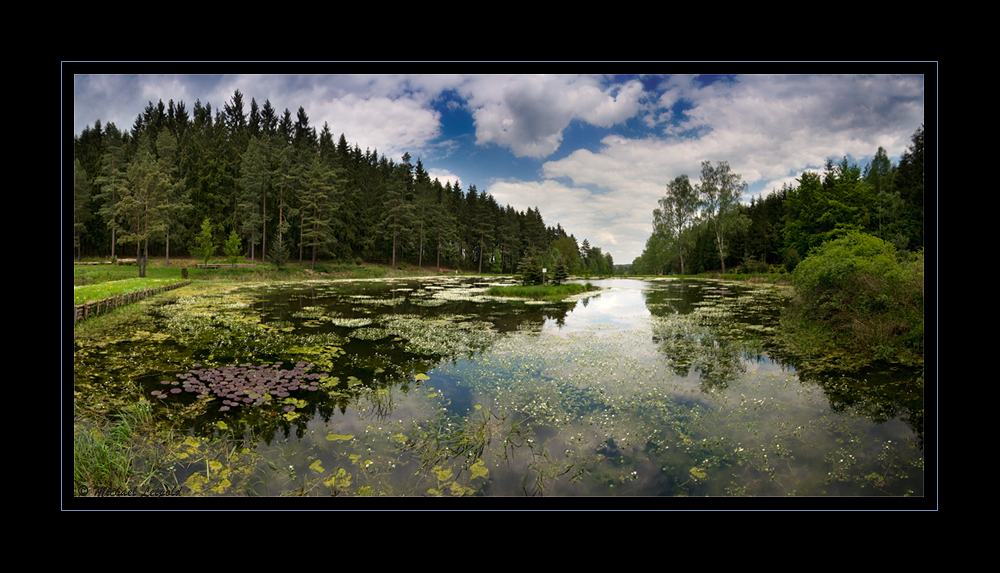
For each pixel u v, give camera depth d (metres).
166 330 10.93
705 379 7.38
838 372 7.64
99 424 5.13
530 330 12.02
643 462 4.52
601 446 4.89
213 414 5.65
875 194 27.02
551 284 26.70
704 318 13.96
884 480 4.10
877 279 9.29
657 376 7.56
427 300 19.72
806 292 11.20
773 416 5.74
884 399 6.31
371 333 11.29
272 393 6.46
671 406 6.12
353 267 42.94
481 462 4.48
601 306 17.61
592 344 10.16
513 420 5.61
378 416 5.71
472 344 10.14
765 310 15.77
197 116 69.94
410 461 4.48
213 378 7.05
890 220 24.83
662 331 11.78
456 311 16.03
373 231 47.94
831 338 9.86
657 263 52.53
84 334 10.23
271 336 10.62
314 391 6.65
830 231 26.09
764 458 4.59
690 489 3.97
